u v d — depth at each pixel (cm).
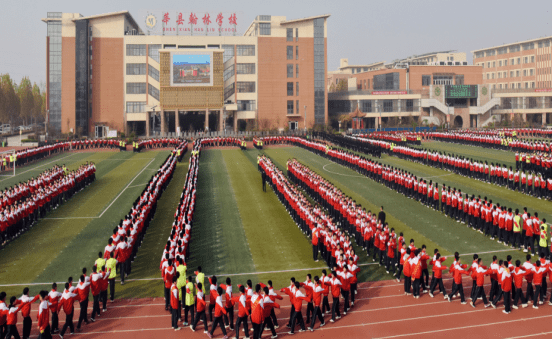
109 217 3462
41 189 3647
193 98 11206
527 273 1923
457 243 2761
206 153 7369
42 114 17488
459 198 3250
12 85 14388
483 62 17212
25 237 2977
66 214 3556
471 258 2505
